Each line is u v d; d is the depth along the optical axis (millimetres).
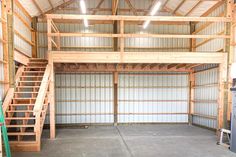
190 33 10273
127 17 6414
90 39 10039
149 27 10242
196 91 10070
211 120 8664
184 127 9438
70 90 9992
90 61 6645
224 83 7047
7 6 6262
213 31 8508
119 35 6527
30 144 5465
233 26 7031
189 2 8812
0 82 5898
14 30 6785
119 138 7098
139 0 10242
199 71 9719
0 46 6008
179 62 6848
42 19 9641
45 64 7766
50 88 6691
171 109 10367
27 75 7496
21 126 5469
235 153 5371
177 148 5840
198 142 6527
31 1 7988
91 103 10078
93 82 10094
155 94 10328
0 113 4551
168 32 10281
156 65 8984
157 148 5836
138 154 5289
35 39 9367
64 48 9945
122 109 10219
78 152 5434
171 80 10391
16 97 6305
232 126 5559
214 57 6977
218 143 6246
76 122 10000
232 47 7062
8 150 4543
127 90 10242
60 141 6590
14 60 6504
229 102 7082
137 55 6738
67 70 9352
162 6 10078
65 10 9891
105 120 10133
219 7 8039
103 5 10094
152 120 10305
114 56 6691
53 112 6828
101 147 5922
